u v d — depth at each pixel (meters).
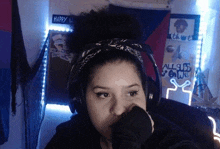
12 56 1.54
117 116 0.36
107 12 0.47
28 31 2.21
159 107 0.59
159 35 2.90
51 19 3.17
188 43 2.97
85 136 0.51
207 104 2.28
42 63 3.06
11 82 1.57
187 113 0.58
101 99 0.38
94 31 0.45
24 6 2.04
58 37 3.14
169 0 2.92
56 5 3.14
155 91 0.50
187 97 2.96
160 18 2.88
